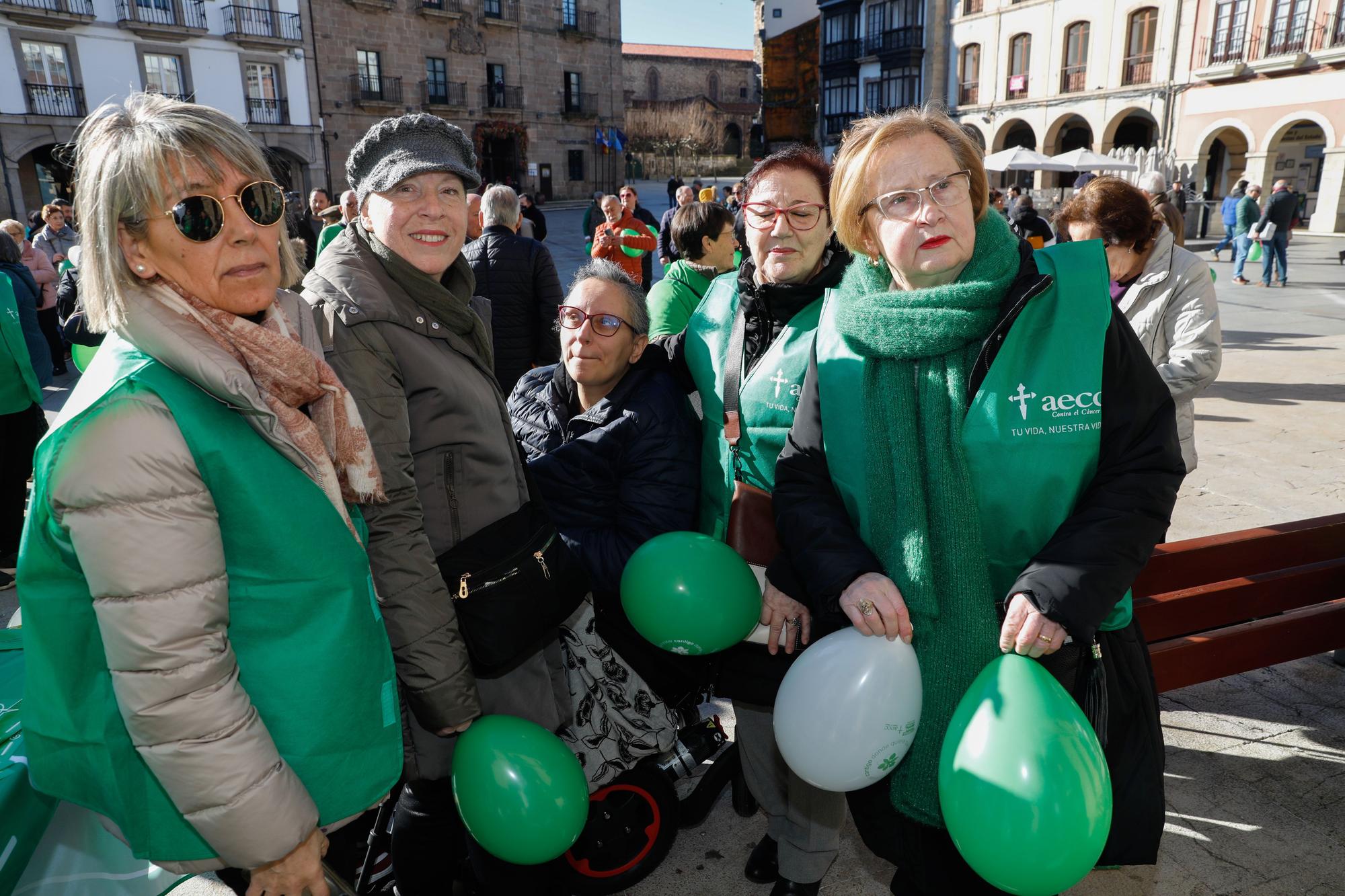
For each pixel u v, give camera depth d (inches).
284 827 45.7
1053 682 51.8
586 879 81.8
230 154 45.5
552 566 66.9
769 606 70.1
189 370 43.1
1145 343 114.3
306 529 47.5
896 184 56.2
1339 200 870.4
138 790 47.3
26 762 60.7
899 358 58.2
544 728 70.3
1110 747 57.8
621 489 82.0
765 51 1614.2
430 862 73.1
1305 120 886.4
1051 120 1114.1
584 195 1542.8
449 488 63.4
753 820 93.9
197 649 43.0
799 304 76.3
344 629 49.2
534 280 169.0
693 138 2220.7
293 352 48.8
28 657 47.9
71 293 321.1
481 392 65.3
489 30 1346.0
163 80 1024.2
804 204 74.0
